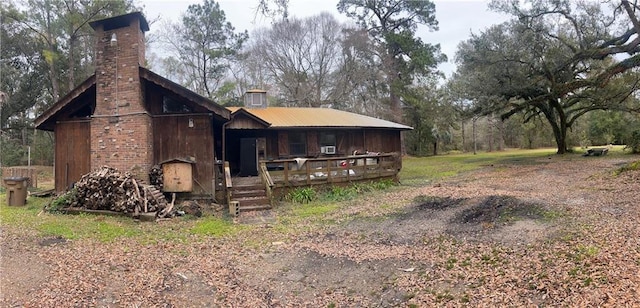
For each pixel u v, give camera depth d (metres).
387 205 10.12
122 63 11.18
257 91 18.52
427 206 9.54
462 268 5.14
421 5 32.78
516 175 15.89
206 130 11.41
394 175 14.99
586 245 5.31
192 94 11.09
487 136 46.03
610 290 3.87
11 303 4.36
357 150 18.03
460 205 9.25
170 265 5.81
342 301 4.54
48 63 23.20
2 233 7.54
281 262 5.96
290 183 11.88
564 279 4.31
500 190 11.36
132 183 9.62
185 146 11.44
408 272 5.23
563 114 25.83
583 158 21.72
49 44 23.20
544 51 21.28
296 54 33.56
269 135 15.89
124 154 11.09
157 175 11.07
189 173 11.06
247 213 10.05
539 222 7.02
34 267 5.55
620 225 6.18
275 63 33.19
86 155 12.06
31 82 24.53
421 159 32.22
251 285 5.10
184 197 11.21
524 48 20.95
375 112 32.88
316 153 16.77
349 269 5.53
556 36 20.94
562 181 12.84
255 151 15.32
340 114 19.59
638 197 8.38
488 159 27.30
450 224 7.57
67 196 10.02
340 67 33.50
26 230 7.79
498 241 6.15
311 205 10.96
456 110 31.17
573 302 3.79
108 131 11.26
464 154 38.72
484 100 23.55
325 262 5.88
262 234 7.72
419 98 34.78
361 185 13.38
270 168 15.24
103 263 5.80
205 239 7.34
